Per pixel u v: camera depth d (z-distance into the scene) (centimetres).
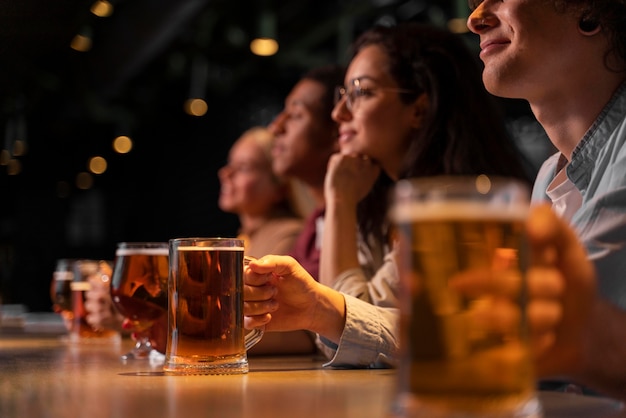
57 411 82
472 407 61
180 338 123
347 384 108
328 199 210
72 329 221
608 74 139
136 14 494
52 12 352
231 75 772
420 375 63
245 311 135
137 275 160
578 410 85
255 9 618
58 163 874
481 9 144
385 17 630
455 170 206
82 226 948
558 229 70
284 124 306
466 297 62
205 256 123
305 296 139
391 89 218
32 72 482
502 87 144
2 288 571
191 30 628
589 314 71
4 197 902
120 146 723
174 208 949
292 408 84
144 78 734
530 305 68
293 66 766
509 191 64
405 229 65
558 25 138
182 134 939
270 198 398
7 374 125
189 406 86
